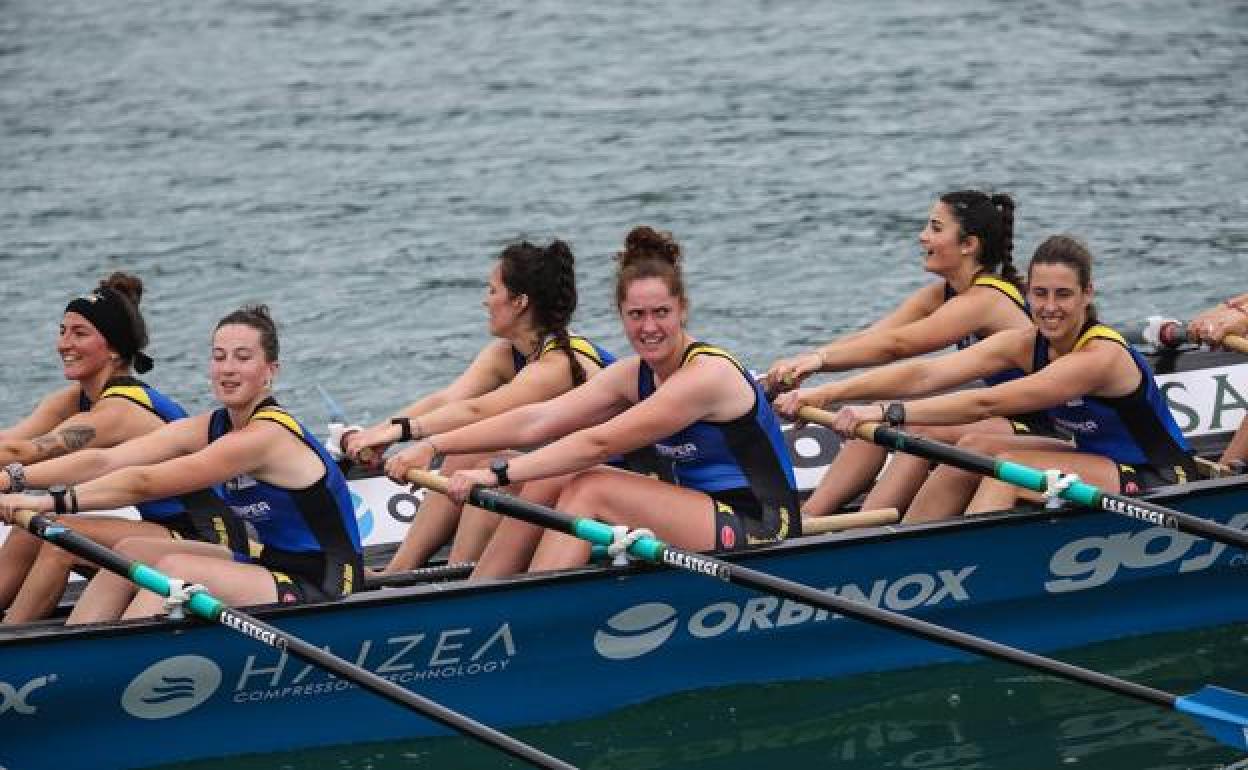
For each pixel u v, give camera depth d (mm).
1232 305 50875
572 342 45062
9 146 87812
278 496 40219
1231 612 47250
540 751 38906
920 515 45906
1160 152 82375
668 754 42094
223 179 83312
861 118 88812
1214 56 95625
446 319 68062
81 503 38812
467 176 83250
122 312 41750
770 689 44375
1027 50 98062
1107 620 46281
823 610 42875
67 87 96750
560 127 89500
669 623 42969
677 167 83562
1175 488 44438
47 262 73688
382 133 89250
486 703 42531
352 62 100500
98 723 39906
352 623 40469
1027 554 44719
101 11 110938
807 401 44656
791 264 72438
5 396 61812
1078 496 42344
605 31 105375
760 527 42375
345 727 41844
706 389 40938
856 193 79562
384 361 64625
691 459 42188
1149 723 42719
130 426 41844
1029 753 41625
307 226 77625
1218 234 73312
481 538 45062
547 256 44312
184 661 39844
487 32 105750
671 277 40688
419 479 42062
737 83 95125
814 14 107188
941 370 44875
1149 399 44625
